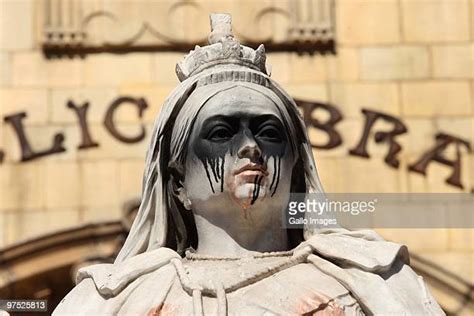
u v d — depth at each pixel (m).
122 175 20.05
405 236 19.52
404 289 5.69
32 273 19.73
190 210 6.00
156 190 6.04
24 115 20.17
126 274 5.74
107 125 20.16
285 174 5.95
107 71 20.31
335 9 20.50
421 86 20.30
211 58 6.16
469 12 20.55
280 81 20.25
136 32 20.44
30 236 19.78
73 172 20.05
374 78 20.30
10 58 20.34
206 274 5.71
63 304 5.76
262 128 5.93
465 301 19.50
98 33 20.44
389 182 19.92
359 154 19.97
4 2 20.48
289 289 5.62
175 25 20.45
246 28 20.36
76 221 19.84
